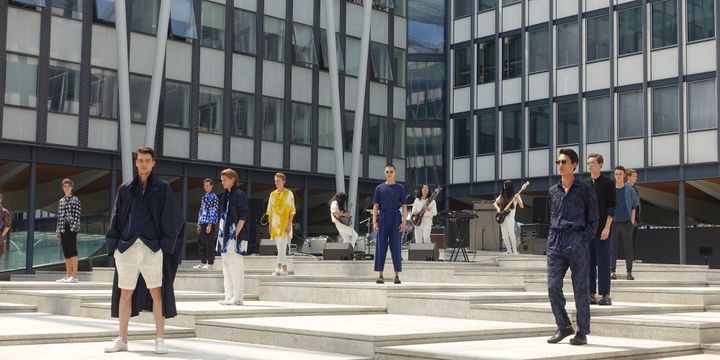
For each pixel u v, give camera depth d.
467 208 42.00
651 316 10.33
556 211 8.96
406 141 40.16
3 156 28.44
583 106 34.84
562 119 35.66
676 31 32.09
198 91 33.31
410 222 21.66
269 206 15.59
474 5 39.38
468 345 8.50
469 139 39.22
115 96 31.17
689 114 31.52
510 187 19.97
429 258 19.62
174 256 8.55
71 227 16.75
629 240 14.12
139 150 8.40
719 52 30.66
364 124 38.53
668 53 32.25
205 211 19.14
